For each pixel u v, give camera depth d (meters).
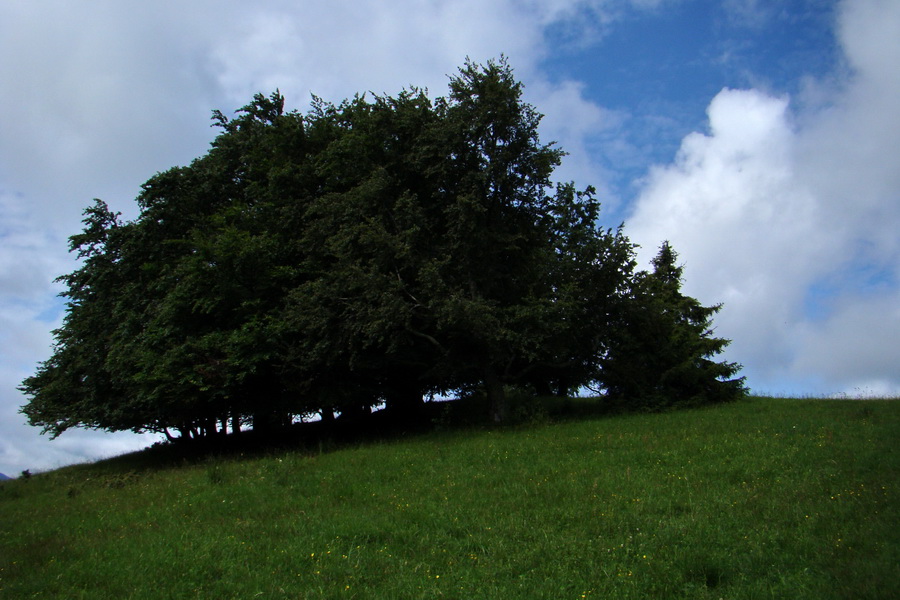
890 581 6.32
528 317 20.72
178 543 9.51
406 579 7.49
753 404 22.58
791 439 14.22
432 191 23.91
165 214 26.28
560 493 11.04
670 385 24.44
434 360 24.81
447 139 22.41
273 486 13.72
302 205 25.33
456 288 21.67
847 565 6.89
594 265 22.31
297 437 27.39
